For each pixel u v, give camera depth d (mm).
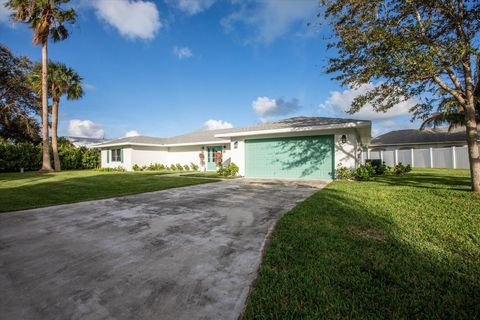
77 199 7219
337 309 2023
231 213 5359
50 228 4469
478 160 6953
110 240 3809
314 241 3475
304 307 2057
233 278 2582
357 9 6652
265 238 3770
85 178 13734
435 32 6812
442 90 7406
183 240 3744
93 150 26766
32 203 6715
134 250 3395
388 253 3043
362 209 5254
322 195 6973
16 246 3607
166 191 8750
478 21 6395
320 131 11805
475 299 2098
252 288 2373
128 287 2445
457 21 6387
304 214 4934
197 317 1966
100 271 2799
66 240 3832
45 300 2256
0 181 12367
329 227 4086
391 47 6117
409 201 5934
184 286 2436
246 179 12500
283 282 2438
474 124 7023
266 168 13203
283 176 12742
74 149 25328
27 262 3066
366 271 2629
